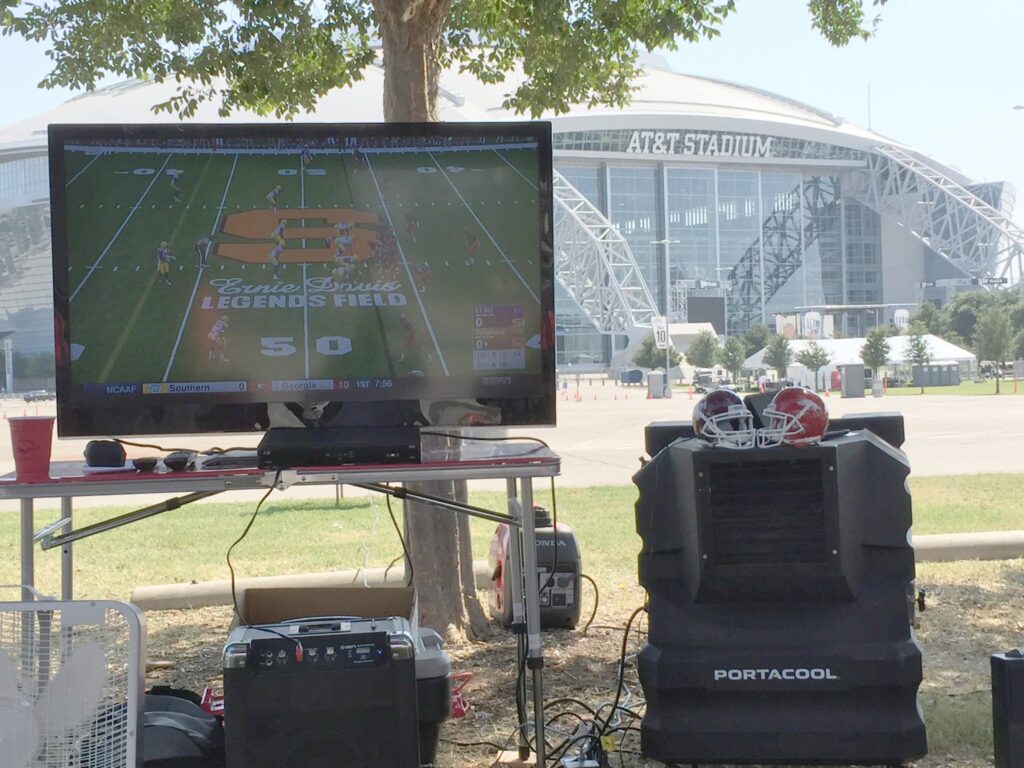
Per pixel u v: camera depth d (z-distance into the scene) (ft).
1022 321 331.57
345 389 13.28
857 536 11.91
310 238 13.28
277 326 13.24
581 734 13.35
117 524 12.09
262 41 25.67
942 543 27.40
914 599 12.59
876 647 11.76
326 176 13.30
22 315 411.75
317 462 12.08
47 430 11.19
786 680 11.81
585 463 57.72
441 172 13.37
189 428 13.12
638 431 85.87
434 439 14.32
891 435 13.15
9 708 9.24
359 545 30.91
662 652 12.09
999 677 11.70
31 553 11.31
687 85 486.38
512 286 13.44
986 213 478.18
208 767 10.75
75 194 12.96
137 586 25.46
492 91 391.86
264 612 12.34
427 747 12.24
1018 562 26.81
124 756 9.31
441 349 13.41
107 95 390.42
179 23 24.91
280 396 13.23
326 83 27.32
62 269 12.94
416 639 12.10
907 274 492.95
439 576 19.70
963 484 43.47
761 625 11.97
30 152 398.21
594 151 419.95
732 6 25.16
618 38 25.84
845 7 25.45
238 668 10.32
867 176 485.56
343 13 26.63
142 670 9.55
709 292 419.13
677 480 12.23
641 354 300.40
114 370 13.03
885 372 221.46
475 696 16.35
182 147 13.11
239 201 13.20
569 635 20.25
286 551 30.12
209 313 13.16
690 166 439.22
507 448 13.42
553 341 13.48
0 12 24.34
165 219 13.08
